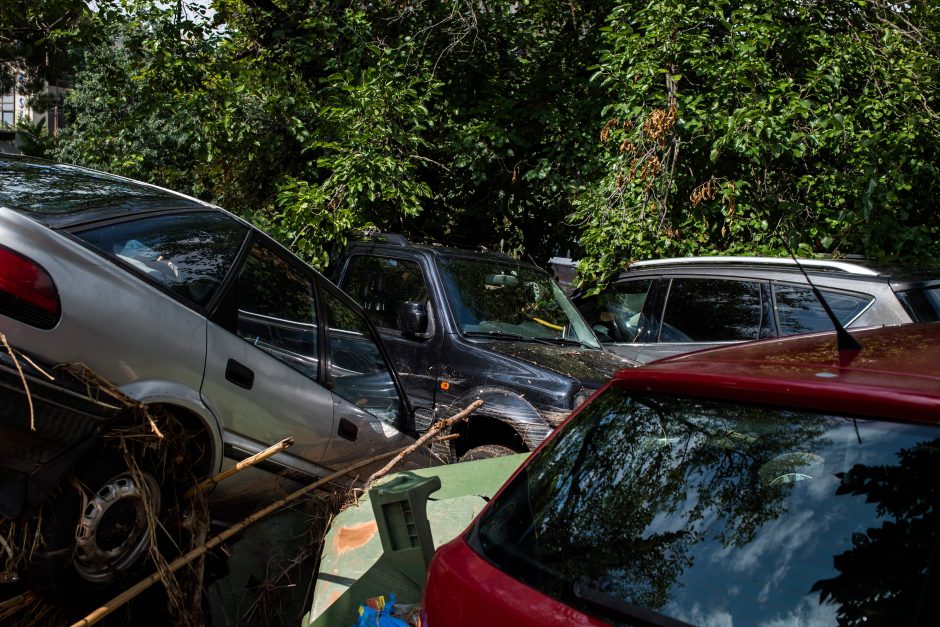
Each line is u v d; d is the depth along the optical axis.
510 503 2.20
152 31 9.40
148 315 3.32
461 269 6.95
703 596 1.69
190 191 10.88
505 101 10.01
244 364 3.81
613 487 2.02
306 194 8.26
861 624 1.49
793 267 6.36
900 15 9.24
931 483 1.55
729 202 7.84
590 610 1.76
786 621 1.58
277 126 9.73
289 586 3.64
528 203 10.67
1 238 2.91
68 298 3.01
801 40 8.76
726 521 1.79
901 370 1.83
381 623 2.76
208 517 3.44
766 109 7.84
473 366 6.13
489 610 1.86
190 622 3.17
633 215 8.13
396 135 8.84
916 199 8.88
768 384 1.87
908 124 8.07
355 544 3.21
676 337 6.93
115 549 3.05
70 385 2.91
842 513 1.63
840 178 8.07
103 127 10.62
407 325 6.35
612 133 8.77
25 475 2.78
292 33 10.48
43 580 2.84
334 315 4.84
